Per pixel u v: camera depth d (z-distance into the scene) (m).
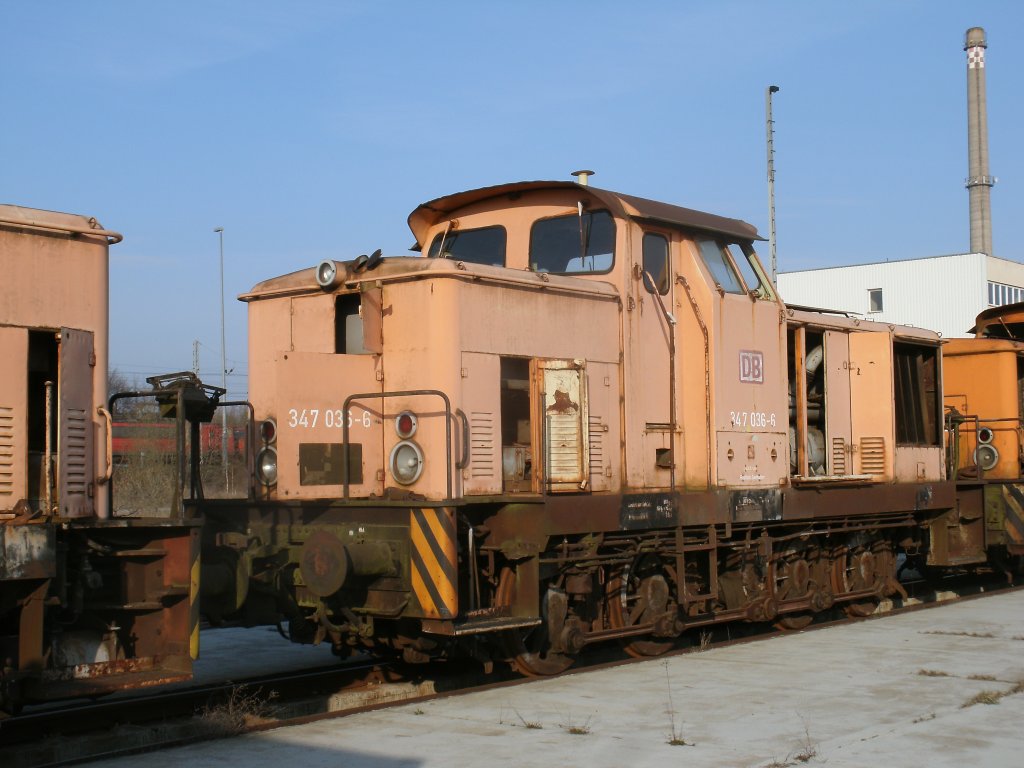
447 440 8.51
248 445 9.45
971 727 7.06
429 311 8.84
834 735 6.85
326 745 6.68
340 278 9.25
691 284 10.69
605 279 10.08
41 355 6.91
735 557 11.13
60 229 6.75
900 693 8.11
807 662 9.48
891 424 13.45
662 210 10.38
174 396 7.67
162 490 18.02
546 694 8.22
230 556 8.45
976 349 16.59
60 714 7.71
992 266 41.81
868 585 13.51
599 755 6.39
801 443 12.24
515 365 9.34
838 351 13.29
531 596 8.83
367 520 8.73
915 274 42.34
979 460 16.12
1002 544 15.84
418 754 6.43
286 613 9.05
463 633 8.17
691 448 10.60
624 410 9.93
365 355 9.16
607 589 9.98
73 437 6.73
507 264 10.59
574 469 9.32
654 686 8.48
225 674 9.70
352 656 10.64
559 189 10.35
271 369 9.53
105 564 7.00
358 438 9.05
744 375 11.05
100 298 6.96
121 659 6.83
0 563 6.00
